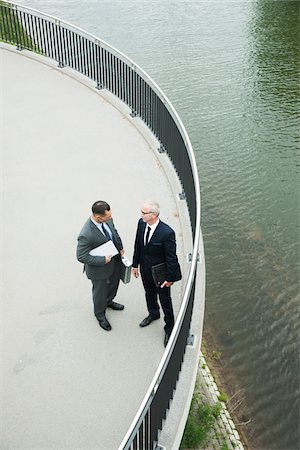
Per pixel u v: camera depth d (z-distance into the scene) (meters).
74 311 5.13
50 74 9.99
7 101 9.05
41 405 4.30
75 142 7.85
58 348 4.77
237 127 17.64
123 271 4.78
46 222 6.27
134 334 4.93
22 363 4.62
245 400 10.11
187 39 23.22
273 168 15.97
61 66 10.12
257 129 17.52
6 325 4.97
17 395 4.37
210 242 13.73
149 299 4.88
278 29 23.86
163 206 6.48
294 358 11.05
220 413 9.58
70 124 8.32
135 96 8.20
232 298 12.33
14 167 7.30
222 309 12.08
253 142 16.92
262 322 11.80
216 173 15.87
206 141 17.08
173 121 6.68
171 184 6.78
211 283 12.70
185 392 4.53
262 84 19.80
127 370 4.59
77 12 26.02
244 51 22.09
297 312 12.01
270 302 12.22
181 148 6.36
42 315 5.08
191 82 20.03
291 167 15.97
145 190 6.79
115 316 5.11
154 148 7.57
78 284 5.43
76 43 9.53
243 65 21.05
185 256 5.72
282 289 12.52
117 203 6.54
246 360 10.95
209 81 20.05
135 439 3.54
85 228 4.43
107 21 24.98
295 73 20.42
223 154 16.53
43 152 7.63
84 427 4.15
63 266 5.65
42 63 10.42
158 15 25.67
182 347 4.50
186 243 5.82
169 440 4.16
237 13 25.78
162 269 4.59
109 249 4.53
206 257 13.35
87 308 5.17
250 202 14.84
